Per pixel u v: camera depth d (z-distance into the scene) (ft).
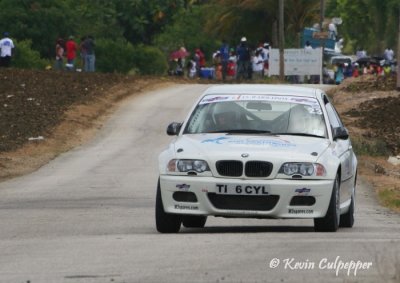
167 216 122.83
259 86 136.36
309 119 129.29
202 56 575.79
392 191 187.83
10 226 137.80
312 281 85.25
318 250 102.06
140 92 403.95
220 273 90.17
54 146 275.18
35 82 396.98
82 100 357.41
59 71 445.78
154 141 287.07
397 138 282.77
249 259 97.35
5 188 200.95
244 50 506.07
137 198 178.91
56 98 358.64
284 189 118.42
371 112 330.95
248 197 118.93
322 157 120.88
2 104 342.44
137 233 124.67
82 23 633.61
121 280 87.71
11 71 425.69
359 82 407.44
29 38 582.35
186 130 129.18
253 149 120.47
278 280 86.07
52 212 156.87
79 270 93.56
